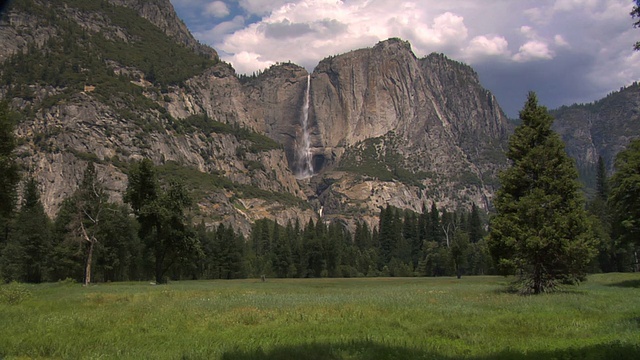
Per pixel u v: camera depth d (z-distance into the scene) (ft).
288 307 86.02
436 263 410.52
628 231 172.04
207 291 140.97
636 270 289.94
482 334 57.52
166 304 92.07
